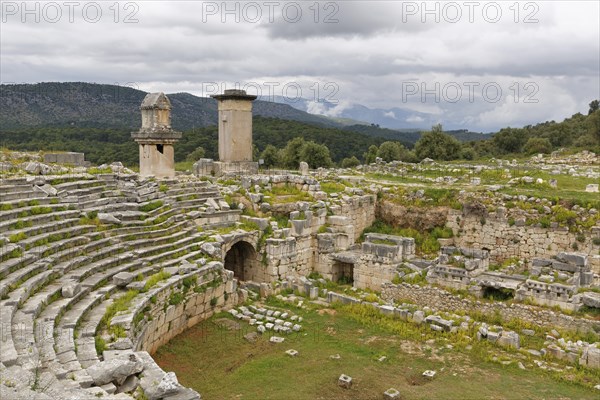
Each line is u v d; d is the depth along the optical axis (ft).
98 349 48.75
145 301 62.80
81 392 35.45
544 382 60.95
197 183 110.42
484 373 63.41
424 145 243.81
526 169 162.30
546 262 88.53
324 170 174.91
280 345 71.92
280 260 99.09
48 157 111.34
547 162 199.93
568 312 74.28
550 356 67.46
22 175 84.07
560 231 104.06
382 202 130.11
